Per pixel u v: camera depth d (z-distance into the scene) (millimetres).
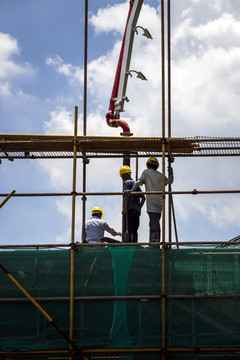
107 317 13891
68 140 15016
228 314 13781
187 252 14062
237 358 13750
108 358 13867
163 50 15219
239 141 14992
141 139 14828
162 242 14031
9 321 13953
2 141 15273
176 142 15125
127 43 17938
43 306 13992
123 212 15320
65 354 13922
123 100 17797
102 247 14180
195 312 13812
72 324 13828
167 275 13984
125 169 15852
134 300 13914
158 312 13852
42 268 14156
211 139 14969
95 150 15805
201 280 13938
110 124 17703
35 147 15688
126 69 17875
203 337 13711
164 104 14938
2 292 14070
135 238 15422
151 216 14977
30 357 13953
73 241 14180
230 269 13953
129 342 13750
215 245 14141
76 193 14414
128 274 14031
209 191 14367
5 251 14242
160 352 13750
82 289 14008
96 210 16094
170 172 15828
